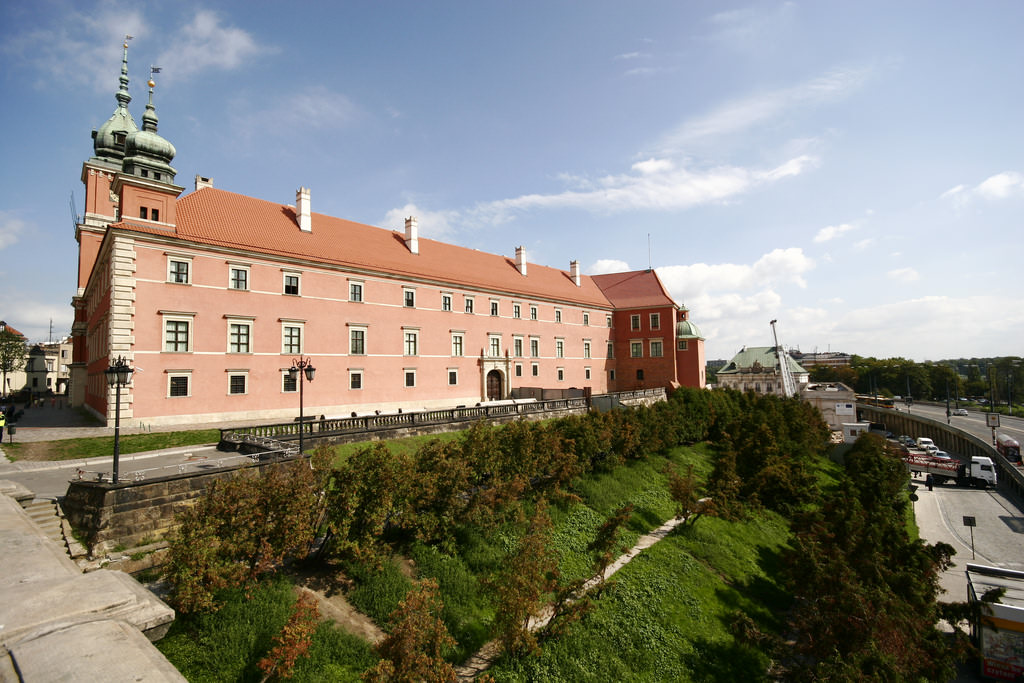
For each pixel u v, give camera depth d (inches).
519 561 627.5
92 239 2080.5
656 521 1084.5
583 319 2822.3
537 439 1011.9
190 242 1354.6
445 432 1306.6
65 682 237.5
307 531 593.9
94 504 609.3
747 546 1099.9
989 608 807.1
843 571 754.8
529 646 601.6
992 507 1905.8
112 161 2143.2
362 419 1178.6
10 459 944.3
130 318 1250.0
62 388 4274.1
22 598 338.6
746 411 2148.1
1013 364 5260.8
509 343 2330.2
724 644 769.6
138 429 1232.8
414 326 1898.4
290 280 1563.7
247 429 1071.0
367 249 1865.2
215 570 502.6
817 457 2018.9
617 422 1312.7
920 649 678.5
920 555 862.5
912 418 3474.4
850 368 6186.0
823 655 693.9
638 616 761.0
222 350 1403.8
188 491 676.1
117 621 309.7
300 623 459.5
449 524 764.0
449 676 482.9
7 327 3698.3
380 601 614.5
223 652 477.1
